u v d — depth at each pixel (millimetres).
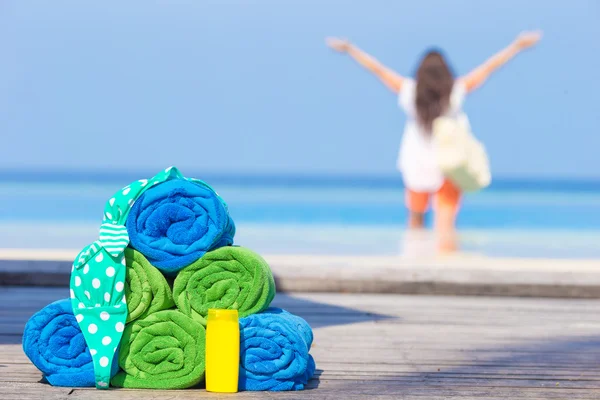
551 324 4621
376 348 3777
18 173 69750
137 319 2877
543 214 18672
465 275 5926
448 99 8305
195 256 2875
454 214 8594
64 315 2883
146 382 2855
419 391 2900
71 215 15656
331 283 5906
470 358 3561
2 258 6273
